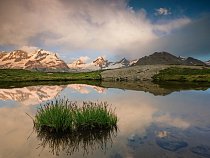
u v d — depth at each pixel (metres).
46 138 14.02
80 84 73.88
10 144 12.91
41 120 16.17
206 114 20.64
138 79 98.62
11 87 61.09
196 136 13.64
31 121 18.70
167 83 71.94
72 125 16.22
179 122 17.42
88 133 14.91
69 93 42.84
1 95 40.09
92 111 16.45
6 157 10.99
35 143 13.10
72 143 12.99
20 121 18.73
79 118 15.98
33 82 91.25
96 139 13.56
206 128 15.50
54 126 15.27
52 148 12.22
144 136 13.85
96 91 46.88
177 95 36.84
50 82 90.25
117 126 16.45
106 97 35.22
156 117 19.47
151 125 16.59
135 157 10.56
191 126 16.11
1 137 14.25
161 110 23.03
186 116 19.75
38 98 35.22
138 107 25.02
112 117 16.80
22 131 15.61
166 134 14.17
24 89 53.75
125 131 15.11
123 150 11.54
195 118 18.86
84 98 34.06
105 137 13.91
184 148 11.58
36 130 15.84
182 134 14.12
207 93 39.44
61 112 15.79
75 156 11.01
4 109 25.05
